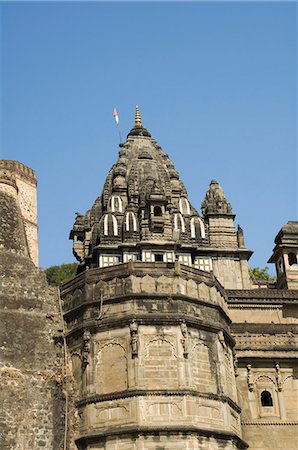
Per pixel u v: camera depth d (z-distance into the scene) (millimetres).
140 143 62031
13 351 35250
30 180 48344
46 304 37344
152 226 53062
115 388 33625
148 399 32938
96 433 33000
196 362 34719
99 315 35219
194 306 36094
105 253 52156
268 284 58562
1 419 33344
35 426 33969
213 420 34062
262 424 39875
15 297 36844
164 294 35344
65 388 35281
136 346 33750
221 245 54500
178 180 59812
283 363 41562
